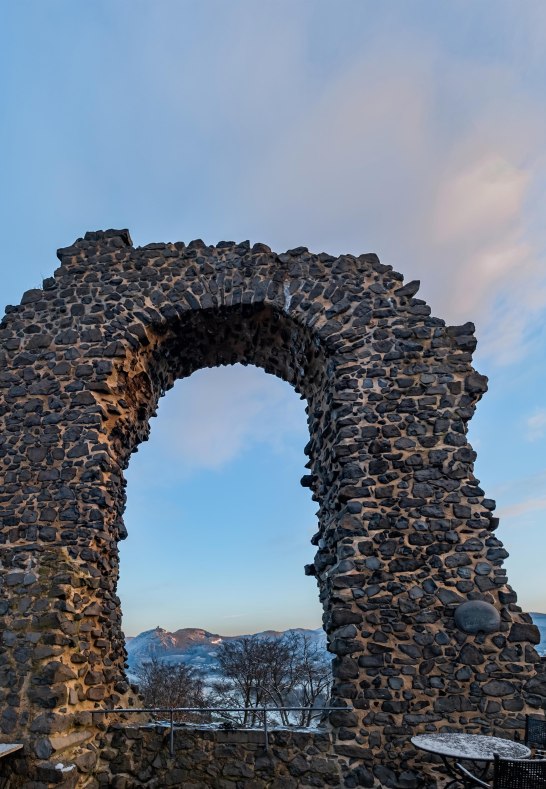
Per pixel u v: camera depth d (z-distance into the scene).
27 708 6.23
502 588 7.03
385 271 9.10
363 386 8.29
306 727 6.84
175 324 9.24
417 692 6.57
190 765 6.41
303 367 9.80
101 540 7.67
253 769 6.30
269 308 9.08
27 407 8.41
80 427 8.17
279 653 21.52
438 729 6.38
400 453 7.83
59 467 7.94
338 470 7.97
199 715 17.81
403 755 6.27
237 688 21.22
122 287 9.22
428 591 7.05
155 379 9.95
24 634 6.71
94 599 7.51
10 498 7.80
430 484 7.64
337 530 7.61
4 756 5.95
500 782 4.33
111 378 8.59
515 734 6.29
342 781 6.19
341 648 6.81
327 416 8.80
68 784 5.85
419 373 8.32
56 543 7.45
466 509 7.48
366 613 6.98
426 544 7.31
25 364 8.74
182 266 9.34
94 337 8.82
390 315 8.73
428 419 8.02
